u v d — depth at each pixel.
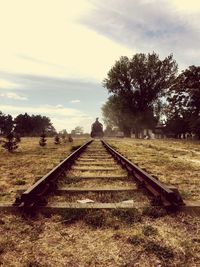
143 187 6.08
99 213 4.46
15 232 3.87
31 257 3.21
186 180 7.66
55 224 4.14
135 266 3.02
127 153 16.56
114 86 65.38
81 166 9.86
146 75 63.66
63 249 3.40
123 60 65.12
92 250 3.37
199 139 49.84
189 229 3.97
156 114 67.19
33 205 4.52
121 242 3.59
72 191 5.85
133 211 4.52
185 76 51.34
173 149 20.52
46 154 15.68
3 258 3.19
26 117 105.81
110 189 5.91
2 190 6.43
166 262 3.10
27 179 7.84
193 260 3.15
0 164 11.22
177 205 4.56
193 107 51.53
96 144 26.97
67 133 67.56
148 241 3.57
